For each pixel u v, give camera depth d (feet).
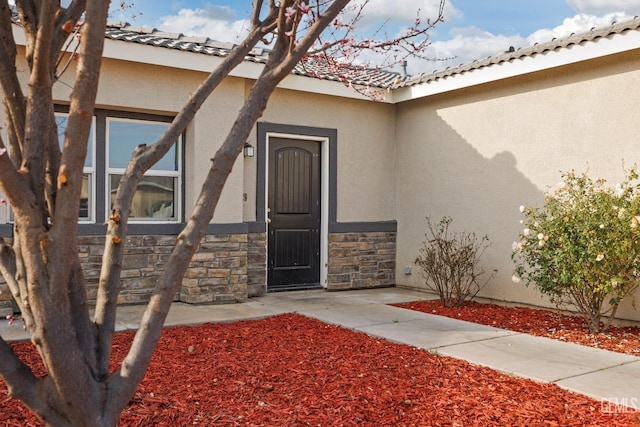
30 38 7.82
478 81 25.58
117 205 8.03
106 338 7.63
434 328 20.11
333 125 29.37
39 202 7.16
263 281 27.12
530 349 17.25
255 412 11.61
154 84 23.58
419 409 12.00
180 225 24.62
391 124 31.63
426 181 29.78
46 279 6.55
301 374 14.26
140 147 8.59
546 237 19.83
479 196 26.91
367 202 30.78
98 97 22.33
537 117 24.38
